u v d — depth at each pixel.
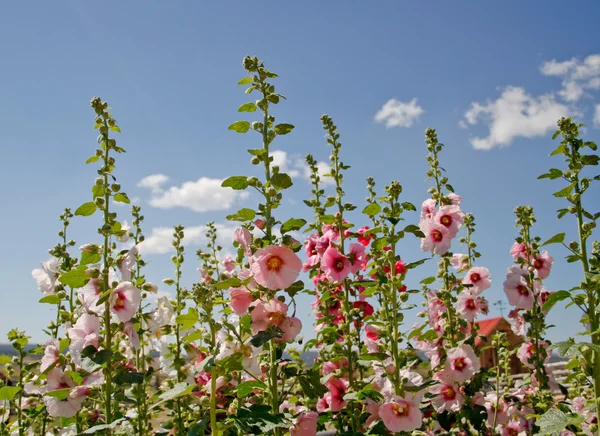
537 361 2.52
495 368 2.67
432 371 2.55
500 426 2.70
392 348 2.17
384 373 2.22
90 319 1.96
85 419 2.15
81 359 1.88
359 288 2.45
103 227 1.96
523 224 2.57
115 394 2.02
